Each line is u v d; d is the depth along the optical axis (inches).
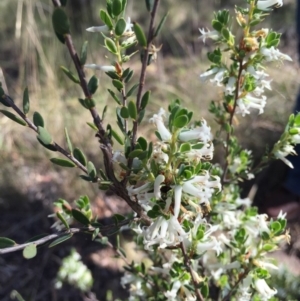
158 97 21.4
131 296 8.8
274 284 11.7
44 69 22.3
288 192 16.4
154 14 4.3
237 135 18.8
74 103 21.2
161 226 4.9
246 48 6.4
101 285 13.7
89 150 19.0
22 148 19.3
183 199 5.1
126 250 14.0
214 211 7.7
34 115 4.6
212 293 8.6
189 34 27.5
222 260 7.7
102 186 5.2
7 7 26.9
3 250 4.5
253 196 16.5
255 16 6.4
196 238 6.1
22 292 13.8
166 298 7.6
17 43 23.6
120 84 5.0
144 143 4.8
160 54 25.7
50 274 14.2
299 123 6.8
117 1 4.9
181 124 4.5
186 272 6.6
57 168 18.3
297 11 15.6
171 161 4.8
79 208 6.8
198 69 23.9
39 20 23.5
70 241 14.9
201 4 29.1
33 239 4.9
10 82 22.6
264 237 6.6
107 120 19.3
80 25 24.8
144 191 5.0
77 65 4.3
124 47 5.2
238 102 7.2
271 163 17.6
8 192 17.2
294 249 14.6
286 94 20.7
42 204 16.8
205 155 4.9
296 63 23.6
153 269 7.3
